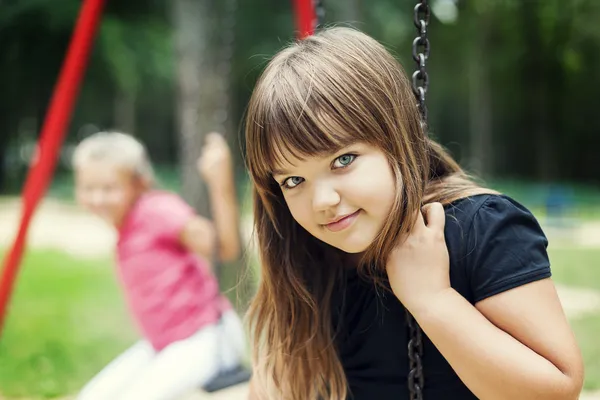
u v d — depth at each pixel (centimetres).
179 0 673
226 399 333
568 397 110
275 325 149
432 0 1539
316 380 148
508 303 114
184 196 644
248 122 122
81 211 1461
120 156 261
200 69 651
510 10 1571
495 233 118
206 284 259
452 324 114
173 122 2583
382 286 130
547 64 1841
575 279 668
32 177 274
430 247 118
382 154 117
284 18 1808
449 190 130
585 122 2041
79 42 283
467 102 2272
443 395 131
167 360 236
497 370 111
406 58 1725
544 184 2045
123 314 565
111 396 237
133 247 256
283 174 118
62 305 596
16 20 1596
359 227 116
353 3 788
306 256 148
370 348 138
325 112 113
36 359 431
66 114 282
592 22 1557
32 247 953
